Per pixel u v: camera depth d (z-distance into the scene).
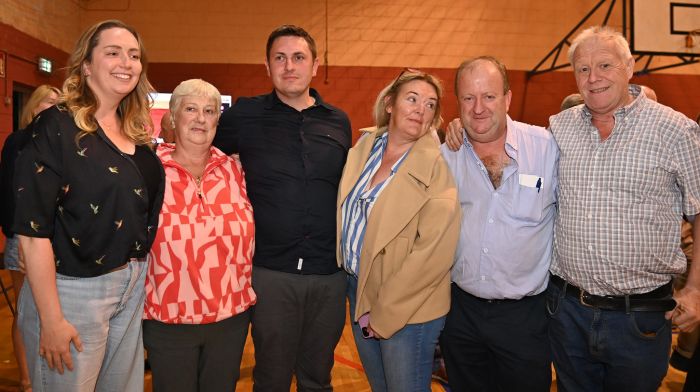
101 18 7.04
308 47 2.17
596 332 1.76
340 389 3.08
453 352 2.04
